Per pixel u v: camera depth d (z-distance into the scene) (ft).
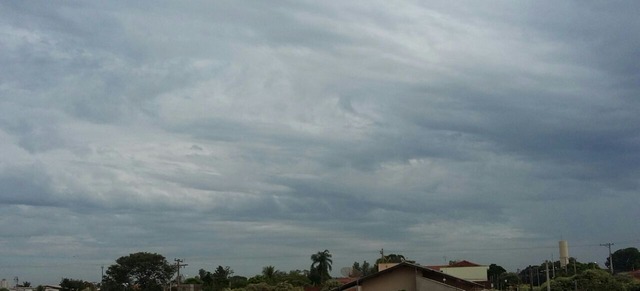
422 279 234.99
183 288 368.89
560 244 398.42
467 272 372.79
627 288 280.72
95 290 453.17
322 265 392.27
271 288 325.62
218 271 430.61
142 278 440.45
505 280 427.33
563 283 286.66
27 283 534.37
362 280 243.19
